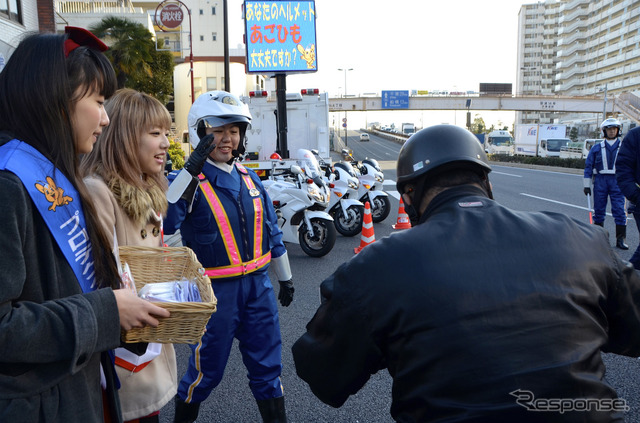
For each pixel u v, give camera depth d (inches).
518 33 6451.8
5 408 46.3
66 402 50.6
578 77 5339.6
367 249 50.1
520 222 49.1
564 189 621.3
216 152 106.3
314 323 53.8
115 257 61.8
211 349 103.2
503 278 44.9
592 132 1649.9
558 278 45.4
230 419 123.6
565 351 42.9
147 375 82.0
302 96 487.5
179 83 1672.0
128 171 81.3
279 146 473.1
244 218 105.4
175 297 66.1
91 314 49.9
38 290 49.4
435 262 45.8
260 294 107.8
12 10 516.1
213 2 2246.6
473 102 2618.1
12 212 46.2
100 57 57.6
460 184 53.8
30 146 51.1
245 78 1769.2
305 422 121.2
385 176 854.5
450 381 42.7
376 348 47.8
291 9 540.4
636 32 4266.7
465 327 43.2
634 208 219.0
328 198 295.7
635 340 51.4
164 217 96.0
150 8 2256.4
